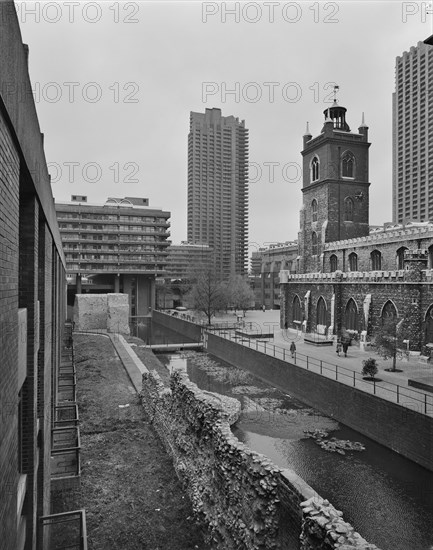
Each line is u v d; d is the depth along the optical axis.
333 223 59.78
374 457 23.06
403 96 150.25
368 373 29.91
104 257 99.62
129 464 17.78
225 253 127.31
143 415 23.91
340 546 7.14
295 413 31.25
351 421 27.56
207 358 55.09
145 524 13.70
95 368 35.47
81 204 97.94
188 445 16.33
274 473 10.38
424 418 21.06
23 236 9.55
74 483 15.27
